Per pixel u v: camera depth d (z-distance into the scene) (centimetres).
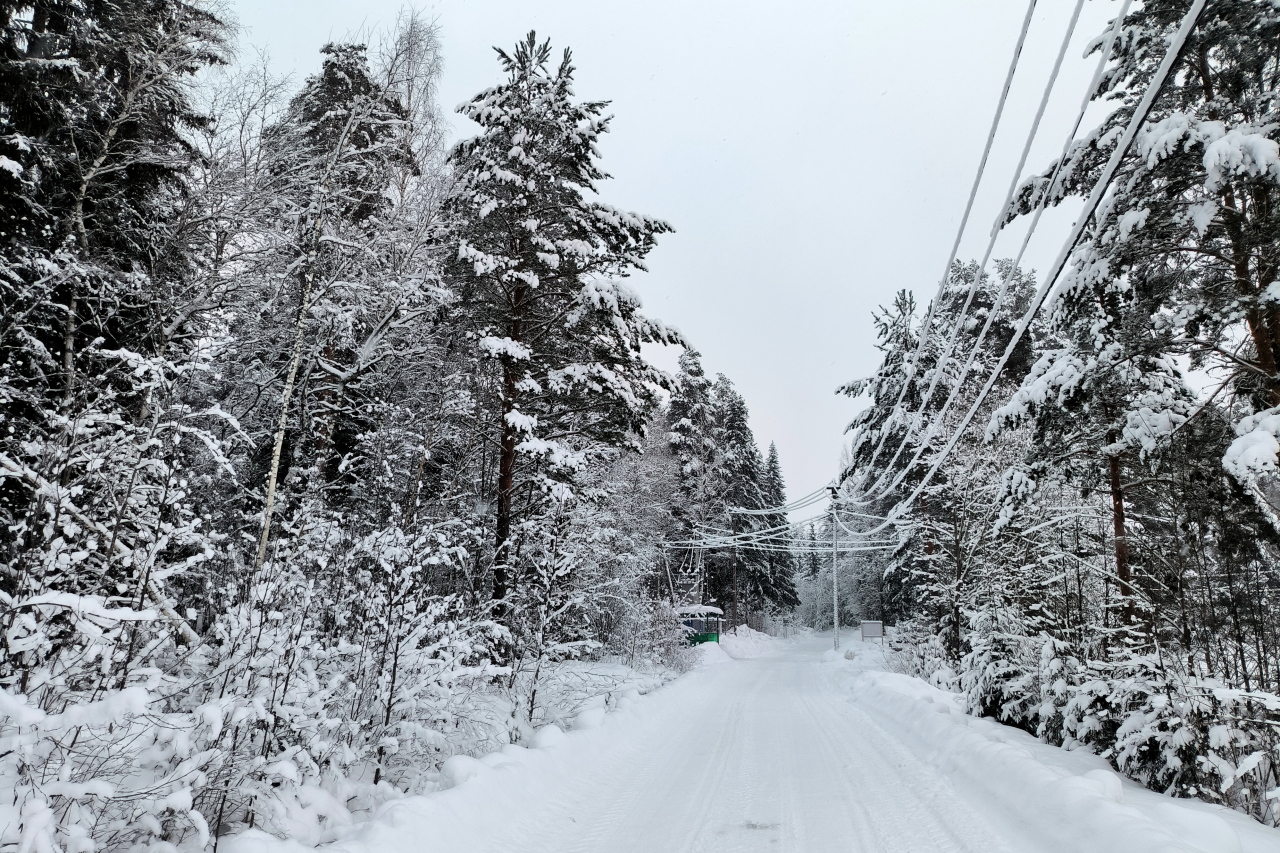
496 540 1167
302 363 1118
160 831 364
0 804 302
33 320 771
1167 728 625
